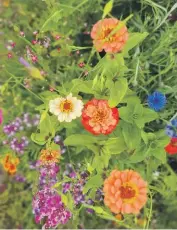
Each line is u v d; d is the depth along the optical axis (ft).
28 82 1.86
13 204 1.99
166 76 1.79
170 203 1.88
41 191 1.76
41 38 1.96
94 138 1.68
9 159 1.85
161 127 1.82
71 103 1.63
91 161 1.77
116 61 1.60
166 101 1.74
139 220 1.91
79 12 1.93
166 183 1.75
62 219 1.73
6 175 2.00
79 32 1.96
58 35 1.85
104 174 1.74
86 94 1.88
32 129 1.87
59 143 1.85
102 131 1.59
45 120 1.69
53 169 1.74
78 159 1.86
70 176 1.74
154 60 1.80
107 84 1.60
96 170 1.75
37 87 1.93
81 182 1.74
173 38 1.72
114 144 1.68
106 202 1.56
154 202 1.94
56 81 1.92
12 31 2.03
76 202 1.75
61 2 1.84
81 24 1.96
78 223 1.91
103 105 1.59
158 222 1.93
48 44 1.88
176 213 1.93
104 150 1.67
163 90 1.74
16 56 1.91
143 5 1.96
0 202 1.98
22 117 1.89
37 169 1.83
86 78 1.76
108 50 1.57
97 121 1.59
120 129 1.70
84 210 1.94
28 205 2.00
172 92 1.78
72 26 1.94
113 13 2.01
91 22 2.00
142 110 1.63
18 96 1.87
